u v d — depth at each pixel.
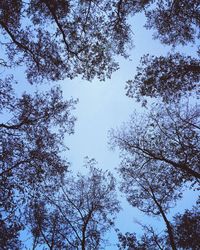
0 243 10.76
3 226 10.87
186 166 13.77
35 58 12.84
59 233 19.16
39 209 13.19
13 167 11.46
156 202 18.59
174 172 15.59
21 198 11.41
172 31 13.86
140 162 17.75
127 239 19.50
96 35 13.39
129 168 18.44
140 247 19.33
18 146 12.07
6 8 11.64
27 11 12.27
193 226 16.45
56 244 18.64
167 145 15.91
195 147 14.57
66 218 19.00
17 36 12.48
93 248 19.59
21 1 11.81
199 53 12.75
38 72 13.32
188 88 13.30
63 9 12.45
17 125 12.32
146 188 19.30
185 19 13.16
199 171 14.33
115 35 13.50
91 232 19.80
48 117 13.60
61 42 13.13
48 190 12.77
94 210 20.45
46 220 17.41
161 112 15.90
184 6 12.67
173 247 16.02
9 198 10.91
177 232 17.09
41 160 12.72
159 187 18.47
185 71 12.84
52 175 13.15
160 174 17.12
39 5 12.28
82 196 20.58
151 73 13.35
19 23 12.35
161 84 13.39
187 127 15.23
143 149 16.77
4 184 10.97
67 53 13.35
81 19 12.93
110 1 12.97
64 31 12.99
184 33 13.52
